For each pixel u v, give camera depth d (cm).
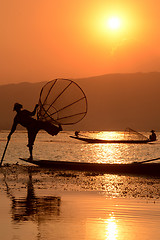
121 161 7644
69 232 1920
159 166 4075
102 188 3231
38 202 2605
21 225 2030
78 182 3544
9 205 2500
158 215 2273
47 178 3738
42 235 1866
